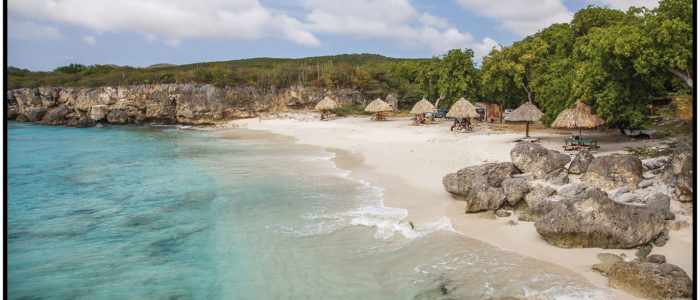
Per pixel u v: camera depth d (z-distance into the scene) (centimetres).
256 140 3578
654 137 2322
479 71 4531
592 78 2056
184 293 860
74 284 902
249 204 1466
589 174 1354
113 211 1428
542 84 3450
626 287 783
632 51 1808
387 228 1166
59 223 1308
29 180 1956
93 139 3909
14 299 836
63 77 6869
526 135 2703
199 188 1727
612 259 902
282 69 6688
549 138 2636
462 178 1418
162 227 1252
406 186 1658
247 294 850
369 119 5078
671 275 739
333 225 1223
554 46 3944
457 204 1384
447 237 1092
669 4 1780
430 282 868
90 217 1365
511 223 1160
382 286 862
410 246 1048
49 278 931
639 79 2075
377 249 1042
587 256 935
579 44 2594
